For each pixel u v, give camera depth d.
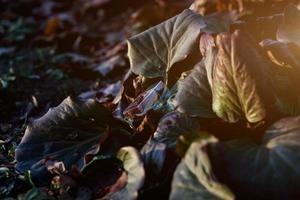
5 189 0.85
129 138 0.83
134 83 0.90
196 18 0.86
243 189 0.69
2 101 1.16
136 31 1.46
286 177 0.68
